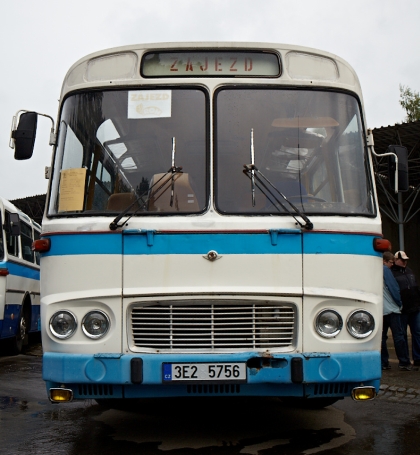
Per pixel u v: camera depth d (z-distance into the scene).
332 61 5.97
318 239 5.36
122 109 5.76
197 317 5.24
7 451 5.45
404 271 10.37
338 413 7.02
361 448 5.48
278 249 5.31
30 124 6.20
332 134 5.77
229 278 5.26
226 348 5.17
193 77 5.75
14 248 13.45
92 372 5.14
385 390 8.34
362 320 5.33
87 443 5.70
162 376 5.05
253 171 5.51
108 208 5.51
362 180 5.74
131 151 5.64
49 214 5.64
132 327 5.26
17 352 13.76
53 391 5.22
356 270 5.40
